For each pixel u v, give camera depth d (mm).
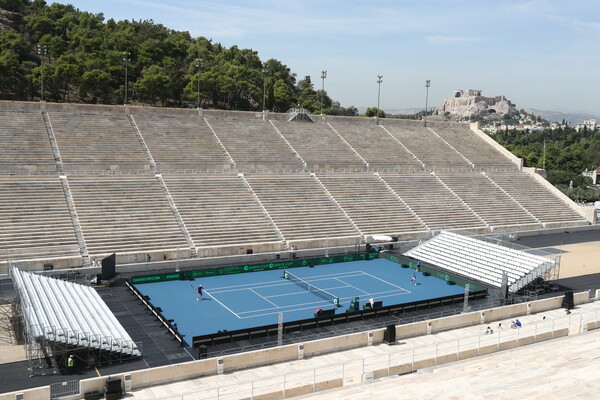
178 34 163500
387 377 31750
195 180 72000
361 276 58406
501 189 92000
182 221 64000
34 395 27672
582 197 124188
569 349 34094
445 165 96062
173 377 31953
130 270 55438
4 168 64062
